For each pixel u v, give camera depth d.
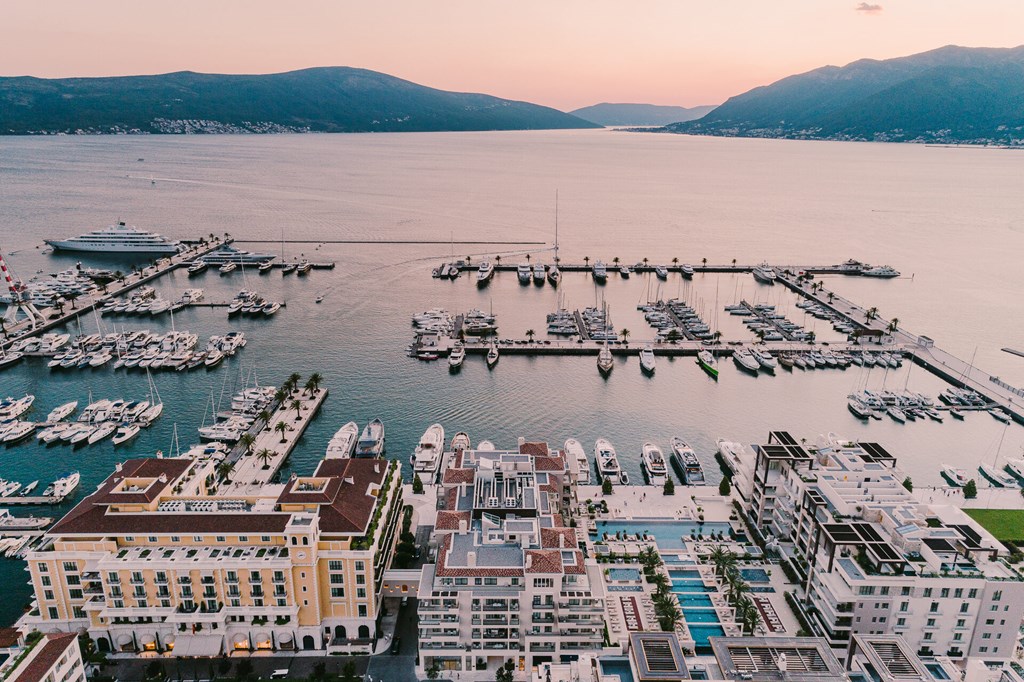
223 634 119.69
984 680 86.62
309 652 121.69
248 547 122.06
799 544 139.00
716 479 188.00
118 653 121.12
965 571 114.81
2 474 187.25
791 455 147.75
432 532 146.12
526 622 115.19
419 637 119.31
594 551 144.75
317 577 120.00
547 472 146.88
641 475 190.38
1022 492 177.00
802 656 90.81
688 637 122.69
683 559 146.50
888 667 89.44
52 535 119.81
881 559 115.00
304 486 132.25
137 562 117.38
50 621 122.88
